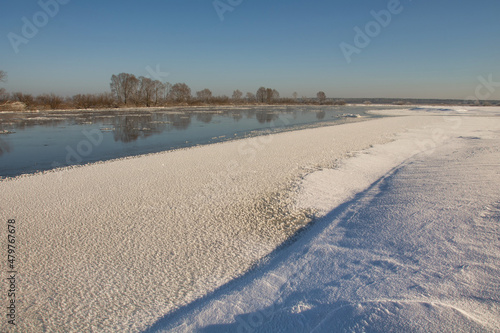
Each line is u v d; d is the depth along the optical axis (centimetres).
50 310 504
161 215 886
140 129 3008
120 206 945
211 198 1027
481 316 350
